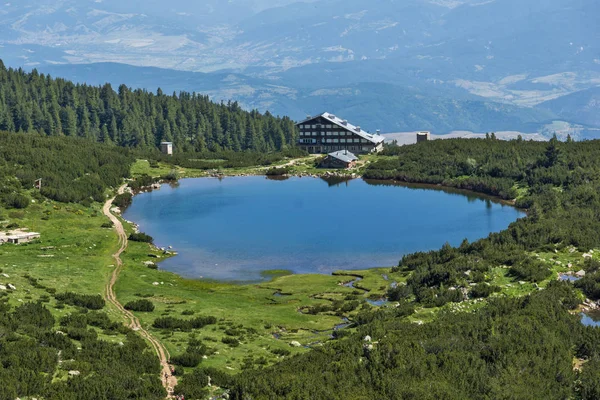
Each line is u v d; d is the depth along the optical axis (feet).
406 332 312.91
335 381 268.00
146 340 320.70
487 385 264.72
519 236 482.69
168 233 591.37
